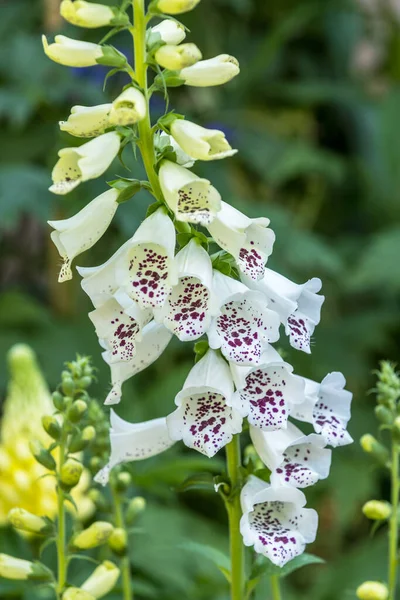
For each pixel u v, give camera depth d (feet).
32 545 4.14
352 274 7.78
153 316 3.16
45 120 7.16
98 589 3.33
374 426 6.96
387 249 7.54
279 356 3.17
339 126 9.69
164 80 3.08
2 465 4.27
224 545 4.95
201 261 3.12
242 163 8.76
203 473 3.27
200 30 8.75
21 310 6.77
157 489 4.41
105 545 3.64
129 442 3.37
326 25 9.78
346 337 7.56
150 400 5.78
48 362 6.40
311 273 8.21
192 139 3.03
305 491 6.33
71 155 3.09
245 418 3.24
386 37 10.33
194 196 3.09
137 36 3.08
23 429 4.32
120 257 3.10
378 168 8.99
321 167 8.35
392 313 8.01
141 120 3.08
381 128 8.94
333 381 3.29
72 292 7.27
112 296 3.16
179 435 3.10
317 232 9.29
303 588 6.14
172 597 4.40
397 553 3.45
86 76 7.06
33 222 8.05
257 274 3.08
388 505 3.43
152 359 3.26
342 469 6.59
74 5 3.05
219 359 3.19
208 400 3.17
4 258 8.17
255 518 3.23
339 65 9.96
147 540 4.65
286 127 9.53
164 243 3.08
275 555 3.11
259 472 3.26
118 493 3.54
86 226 3.15
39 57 7.08
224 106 8.91
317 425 3.23
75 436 3.32
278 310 3.17
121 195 3.15
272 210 7.54
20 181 6.46
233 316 3.13
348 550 6.79
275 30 8.95
